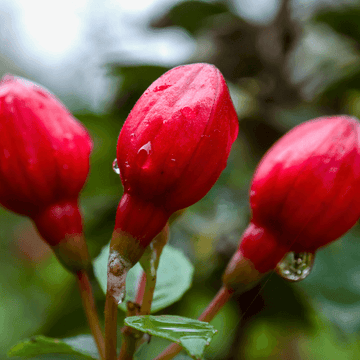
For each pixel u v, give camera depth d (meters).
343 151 0.18
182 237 0.28
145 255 0.18
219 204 0.27
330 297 0.23
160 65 0.26
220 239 0.27
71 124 0.18
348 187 0.18
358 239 0.24
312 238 0.18
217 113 0.17
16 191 0.18
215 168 0.17
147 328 0.16
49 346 0.18
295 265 0.18
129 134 0.17
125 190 0.17
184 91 0.17
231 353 0.28
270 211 0.18
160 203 0.17
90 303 0.18
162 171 0.17
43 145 0.18
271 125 0.27
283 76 0.28
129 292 0.19
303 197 0.18
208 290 0.27
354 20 0.28
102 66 0.27
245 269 0.18
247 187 0.27
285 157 0.18
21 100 0.18
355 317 0.23
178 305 0.28
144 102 0.17
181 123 0.17
